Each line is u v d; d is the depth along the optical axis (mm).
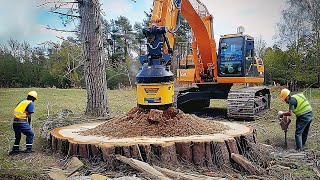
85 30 10125
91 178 4484
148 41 5922
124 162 4809
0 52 34719
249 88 12297
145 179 4480
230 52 11508
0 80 33969
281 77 25688
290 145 7539
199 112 13148
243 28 11609
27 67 34438
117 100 17812
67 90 25250
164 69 5844
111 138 5492
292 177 5219
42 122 9484
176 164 5004
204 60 11664
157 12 6277
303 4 26578
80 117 9664
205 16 11195
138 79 5906
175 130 5621
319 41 23500
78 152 5281
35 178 4879
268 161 5758
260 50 32062
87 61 10172
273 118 11234
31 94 6727
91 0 10023
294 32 27625
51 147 6242
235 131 5992
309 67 23844
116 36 33469
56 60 27297
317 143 7668
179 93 12414
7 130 9016
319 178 5184
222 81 11625
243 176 5008
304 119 7105
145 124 5773
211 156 5148
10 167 5465
